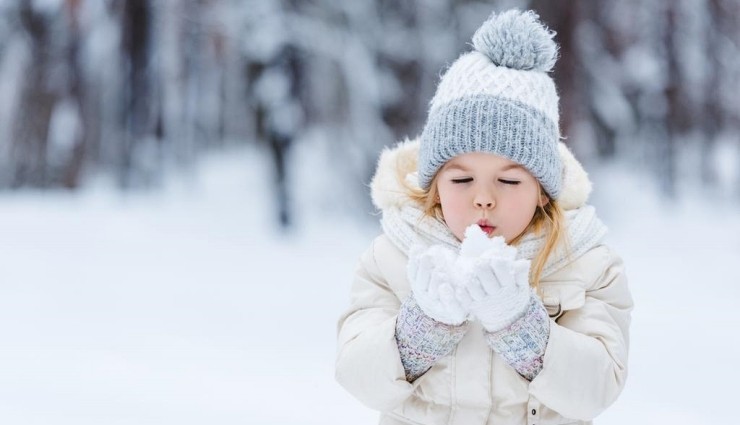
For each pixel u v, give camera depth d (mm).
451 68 2254
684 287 10898
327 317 8711
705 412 5242
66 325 7715
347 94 17688
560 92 18312
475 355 2090
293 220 16453
